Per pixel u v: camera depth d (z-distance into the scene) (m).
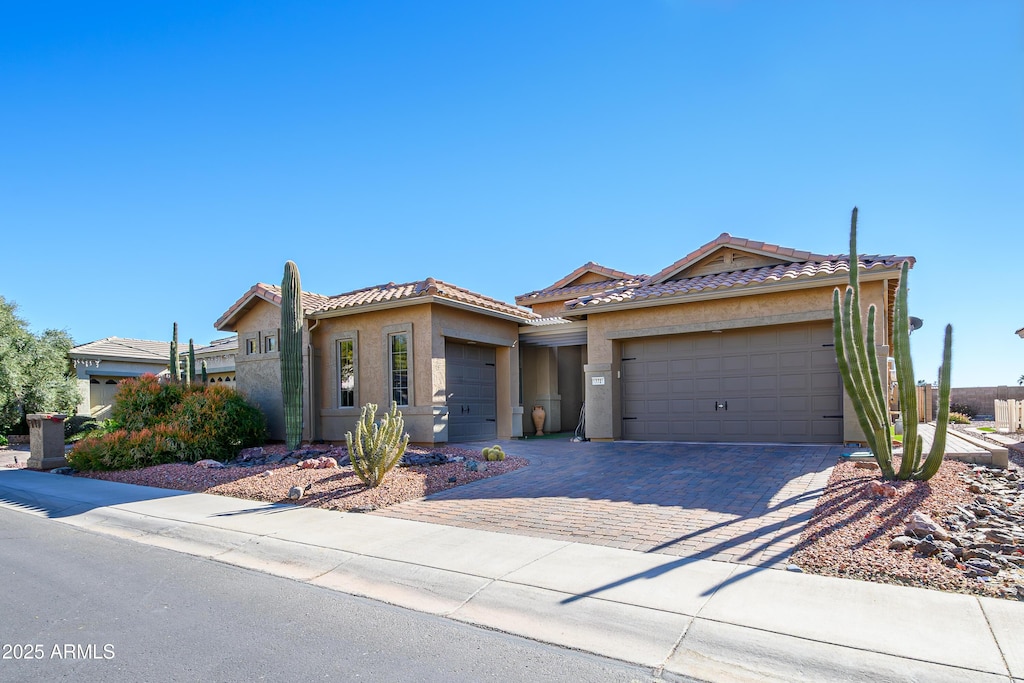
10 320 23.14
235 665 4.31
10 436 23.28
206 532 8.17
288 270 14.79
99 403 27.30
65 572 6.60
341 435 16.89
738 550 6.40
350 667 4.27
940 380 8.62
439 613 5.29
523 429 19.88
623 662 4.30
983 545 6.21
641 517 7.88
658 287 15.57
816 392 13.52
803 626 4.62
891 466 9.03
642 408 15.66
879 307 12.78
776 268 14.77
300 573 6.53
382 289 18.02
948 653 4.14
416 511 8.88
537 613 5.16
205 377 22.38
